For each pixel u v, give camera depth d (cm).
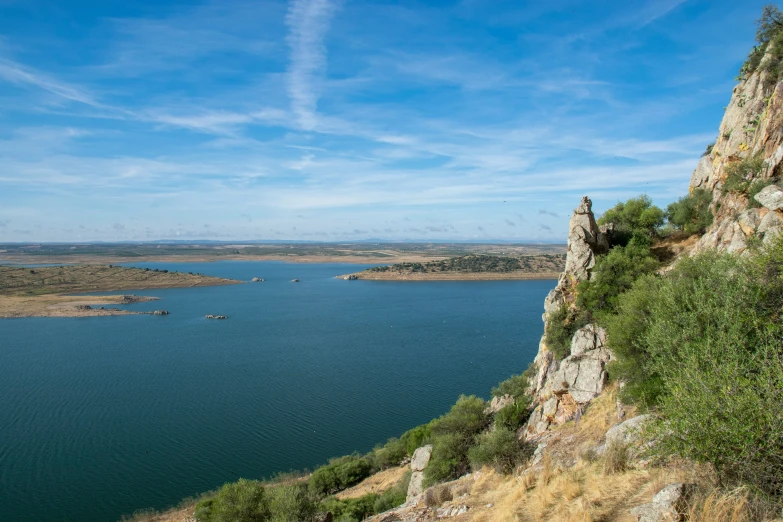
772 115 2608
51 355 10606
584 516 1148
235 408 7125
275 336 12619
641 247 3269
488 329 13012
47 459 5453
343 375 8794
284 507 3158
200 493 4684
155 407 7200
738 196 2708
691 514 927
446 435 3152
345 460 5162
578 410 2397
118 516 4275
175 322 14862
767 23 3309
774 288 1368
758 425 949
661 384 1675
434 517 1848
